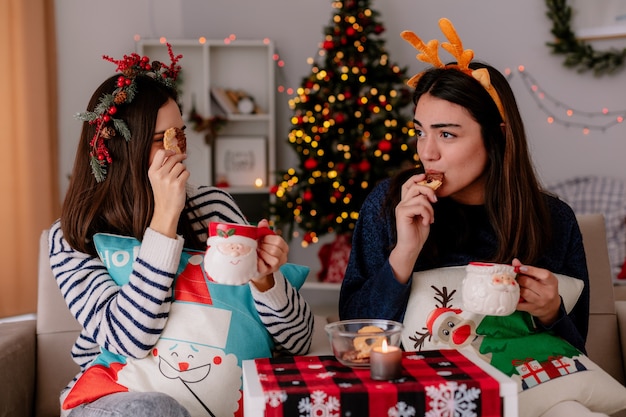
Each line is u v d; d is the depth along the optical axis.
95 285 1.50
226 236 1.25
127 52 4.55
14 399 1.73
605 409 1.45
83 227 1.57
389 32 4.60
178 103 1.67
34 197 4.12
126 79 1.56
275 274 1.46
